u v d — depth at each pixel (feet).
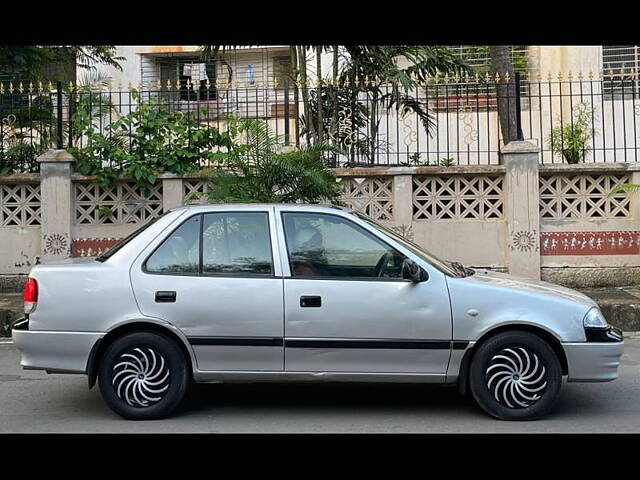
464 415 20.39
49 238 37.65
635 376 24.99
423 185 37.42
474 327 19.26
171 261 19.86
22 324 19.77
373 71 40.78
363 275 19.70
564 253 37.01
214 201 32.01
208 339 19.36
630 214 37.04
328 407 21.33
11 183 38.24
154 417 19.83
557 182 37.17
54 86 45.55
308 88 40.16
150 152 37.86
